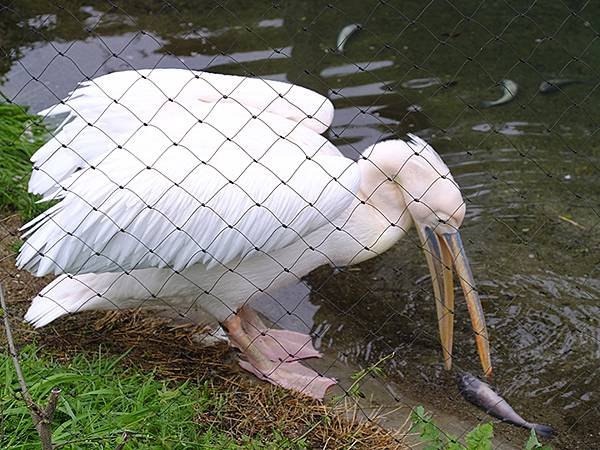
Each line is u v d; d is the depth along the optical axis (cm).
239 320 273
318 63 407
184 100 266
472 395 272
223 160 250
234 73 397
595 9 440
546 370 285
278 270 268
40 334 271
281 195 250
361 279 319
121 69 397
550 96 393
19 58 405
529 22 434
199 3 440
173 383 263
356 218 278
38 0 440
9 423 227
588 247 326
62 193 257
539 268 320
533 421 268
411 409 259
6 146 329
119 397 241
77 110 266
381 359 271
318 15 436
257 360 272
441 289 287
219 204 246
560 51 417
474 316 279
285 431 251
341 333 298
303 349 288
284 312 306
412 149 280
